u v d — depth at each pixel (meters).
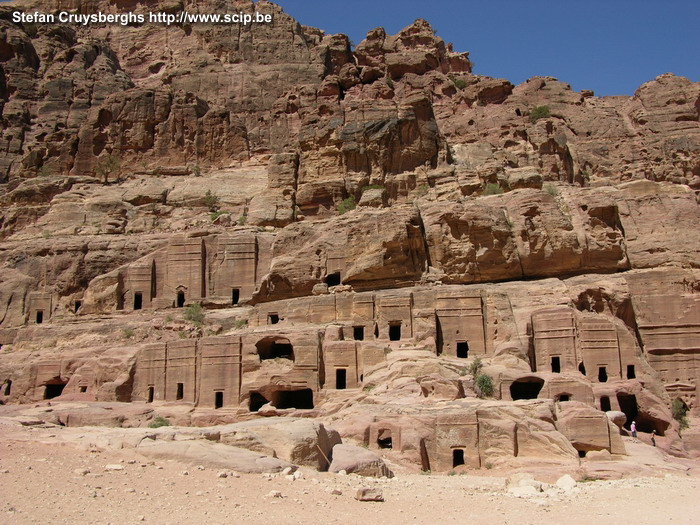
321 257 65.81
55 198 86.00
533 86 102.50
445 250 64.62
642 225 65.88
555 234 63.81
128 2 128.62
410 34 117.19
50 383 61.78
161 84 113.50
